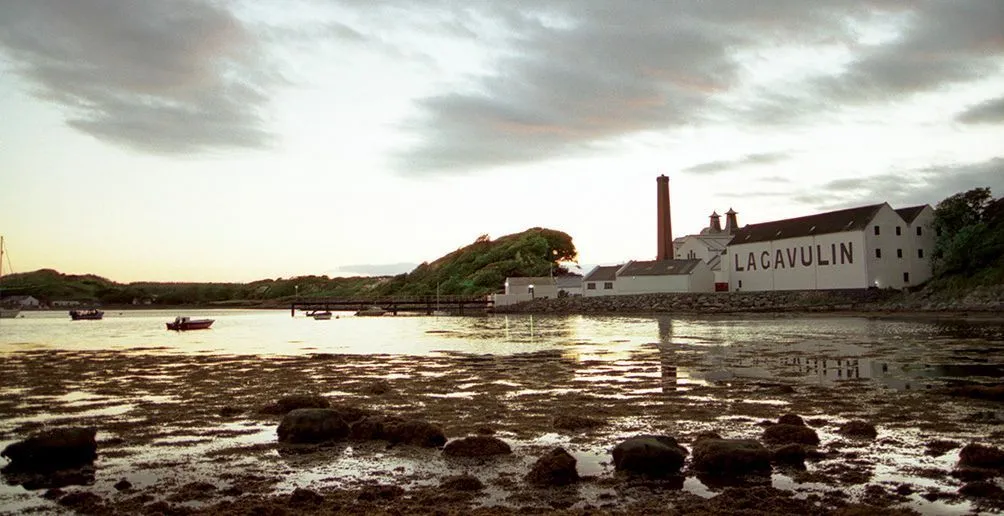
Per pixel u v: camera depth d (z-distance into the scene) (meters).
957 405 19.48
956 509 10.59
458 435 16.92
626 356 37.00
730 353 36.81
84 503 11.73
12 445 14.28
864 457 13.82
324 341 57.94
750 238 106.19
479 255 191.62
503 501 11.48
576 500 11.46
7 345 56.00
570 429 17.34
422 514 10.84
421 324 94.12
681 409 19.84
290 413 16.86
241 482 12.99
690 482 12.37
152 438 17.03
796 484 12.07
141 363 37.97
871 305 82.56
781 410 19.33
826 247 93.00
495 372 30.78
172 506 11.53
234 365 36.28
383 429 16.41
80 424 19.09
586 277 127.81
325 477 13.27
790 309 86.38
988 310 69.56
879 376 25.75
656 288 115.81
